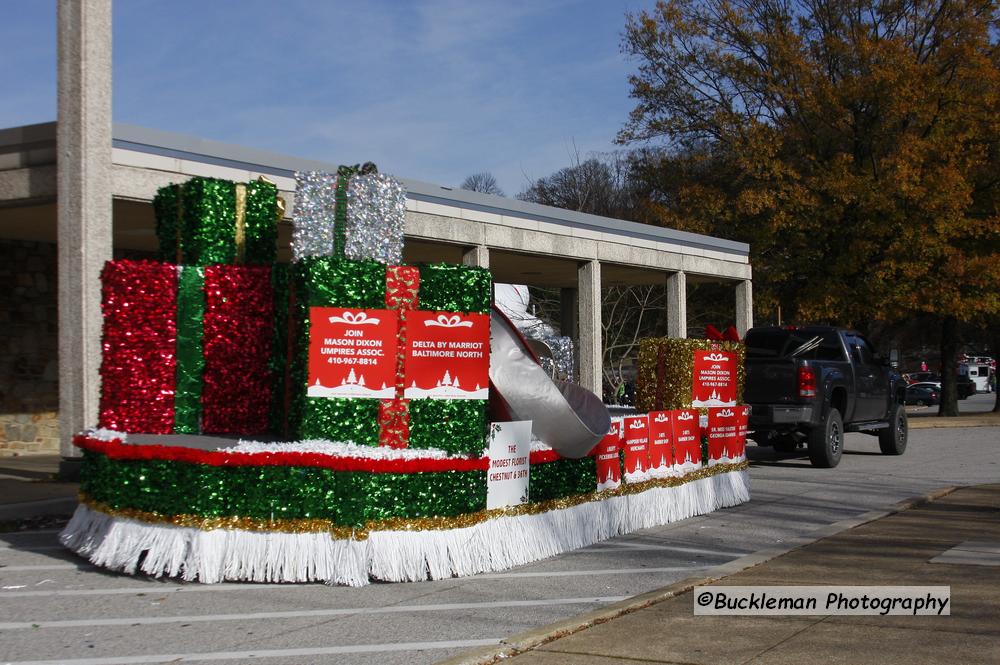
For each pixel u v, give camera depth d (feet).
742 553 31.04
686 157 128.67
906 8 114.83
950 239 106.63
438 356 29.04
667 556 30.50
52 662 19.06
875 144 110.52
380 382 28.48
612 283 91.66
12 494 38.73
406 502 26.04
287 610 23.20
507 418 31.22
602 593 25.31
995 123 102.89
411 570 26.00
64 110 41.73
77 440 28.78
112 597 24.35
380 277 28.66
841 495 44.86
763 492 46.09
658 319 117.50
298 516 25.45
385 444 28.50
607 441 33.37
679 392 38.96
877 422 63.87
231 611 23.04
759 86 120.67
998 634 20.22
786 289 112.78
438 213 56.54
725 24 122.01
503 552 28.25
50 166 43.39
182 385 33.12
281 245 57.98
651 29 124.57
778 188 109.81
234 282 33.96
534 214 63.87
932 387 176.86
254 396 34.06
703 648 19.51
